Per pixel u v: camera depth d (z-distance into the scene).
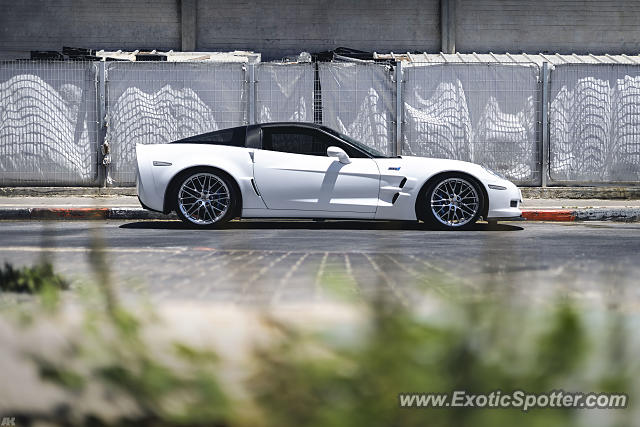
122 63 14.21
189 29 22.25
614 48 22.47
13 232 8.93
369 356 1.18
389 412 1.14
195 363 1.41
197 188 9.98
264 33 22.42
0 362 1.87
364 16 22.42
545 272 5.11
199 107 14.30
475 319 1.32
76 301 3.45
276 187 9.84
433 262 5.84
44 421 1.54
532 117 14.57
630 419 1.22
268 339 1.32
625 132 14.67
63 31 22.22
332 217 9.90
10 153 14.21
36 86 14.17
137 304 1.81
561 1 22.39
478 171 9.97
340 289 1.43
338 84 14.36
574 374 1.20
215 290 4.36
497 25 22.47
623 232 9.25
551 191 14.52
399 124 14.37
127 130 14.27
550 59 20.64
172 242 7.78
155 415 1.33
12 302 3.52
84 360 1.45
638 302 3.43
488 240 8.07
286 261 5.96
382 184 9.86
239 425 1.26
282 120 14.32
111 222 11.14
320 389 1.18
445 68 14.45
